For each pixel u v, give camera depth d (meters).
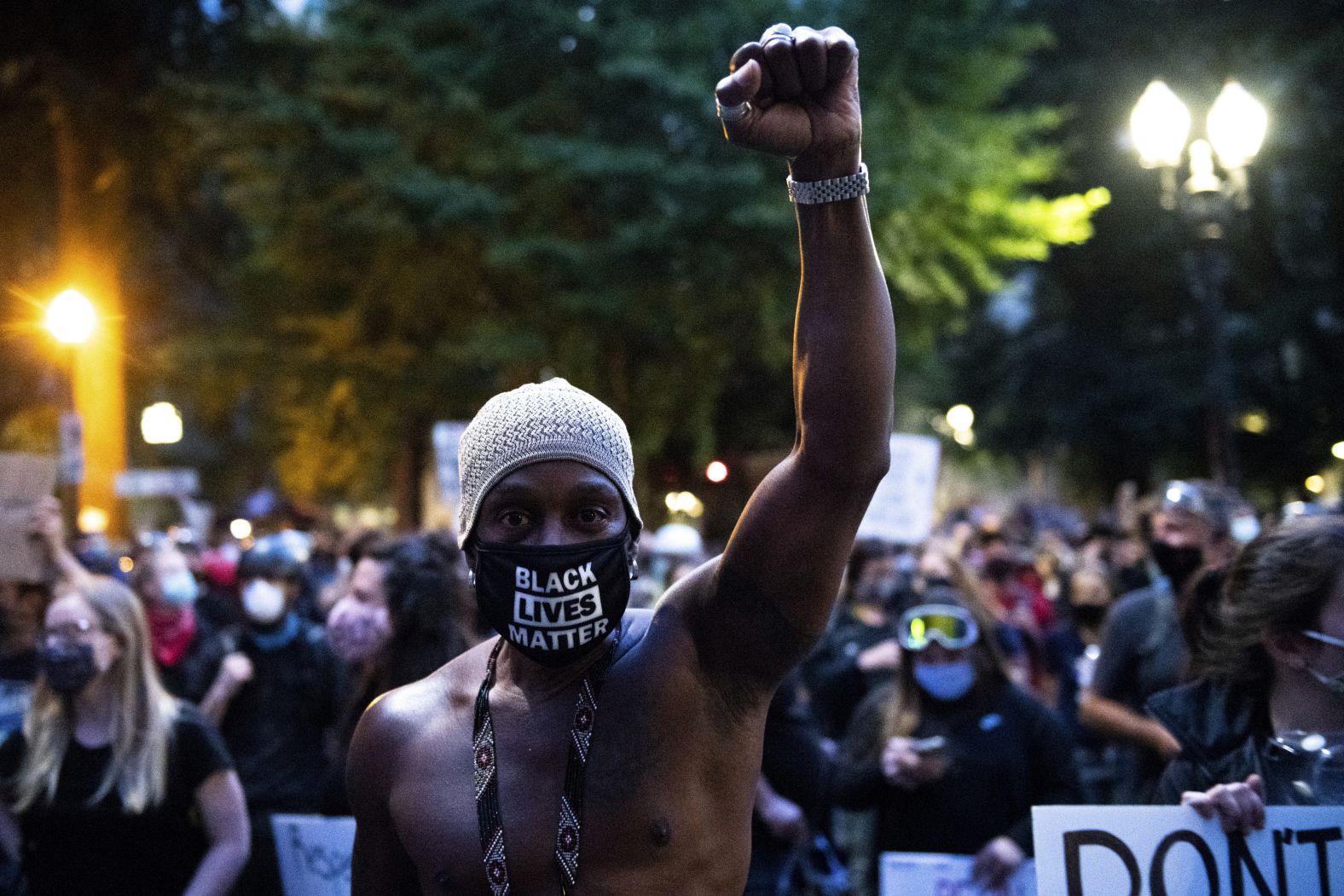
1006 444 31.06
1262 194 25.58
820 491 1.78
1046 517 30.27
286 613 5.41
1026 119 18.98
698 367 18.56
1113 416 28.27
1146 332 29.66
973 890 4.34
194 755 3.74
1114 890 2.51
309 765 5.32
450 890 1.82
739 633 1.85
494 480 1.84
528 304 19.25
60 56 21.61
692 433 18.50
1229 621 2.66
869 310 1.75
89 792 3.67
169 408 24.56
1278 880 2.49
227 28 21.73
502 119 18.05
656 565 8.30
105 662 3.68
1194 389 26.73
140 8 21.50
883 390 1.75
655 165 16.86
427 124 18.48
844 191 1.73
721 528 19.75
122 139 22.17
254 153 18.72
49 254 23.62
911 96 17.78
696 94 16.64
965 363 31.41
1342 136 24.73
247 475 32.28
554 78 18.33
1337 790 2.53
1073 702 7.60
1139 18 27.02
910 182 17.00
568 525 1.85
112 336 23.16
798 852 5.60
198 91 19.89
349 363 20.00
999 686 4.59
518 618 1.82
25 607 5.42
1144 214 27.11
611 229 18.16
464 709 1.94
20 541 5.30
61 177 21.89
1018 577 12.30
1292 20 25.47
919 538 10.35
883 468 1.79
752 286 17.38
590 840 1.79
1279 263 27.08
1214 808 2.52
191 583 6.12
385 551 4.38
